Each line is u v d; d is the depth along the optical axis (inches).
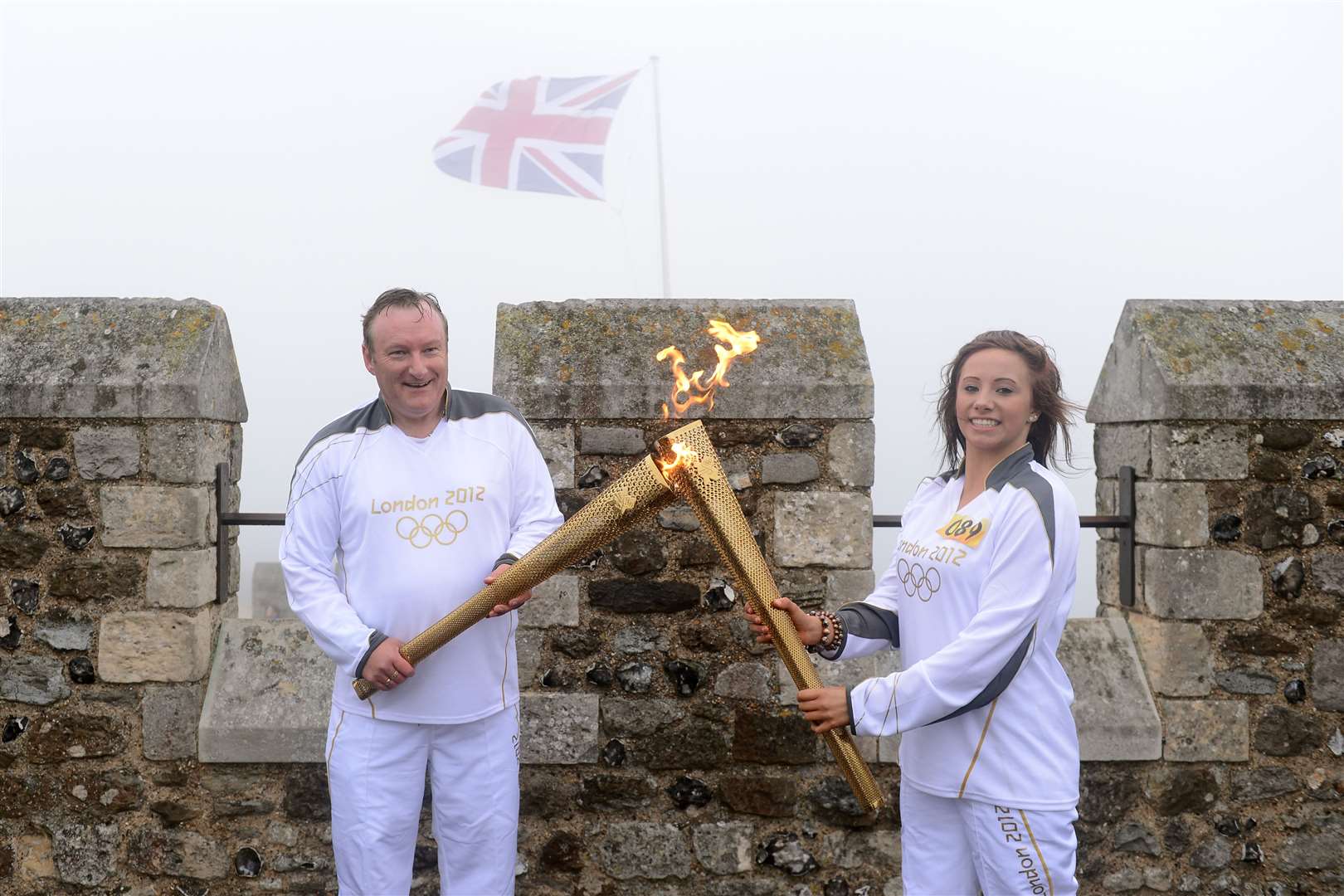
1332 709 131.5
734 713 130.7
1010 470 89.8
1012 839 86.3
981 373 90.7
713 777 130.8
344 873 99.6
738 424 131.2
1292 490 131.8
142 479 127.5
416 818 100.7
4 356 128.5
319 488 100.7
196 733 127.5
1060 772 87.7
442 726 98.9
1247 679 131.4
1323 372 131.8
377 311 98.8
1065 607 88.3
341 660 96.7
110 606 127.7
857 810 130.4
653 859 130.3
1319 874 130.6
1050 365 92.5
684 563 131.0
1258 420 130.7
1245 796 131.2
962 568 88.0
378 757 98.3
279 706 128.1
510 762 103.0
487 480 101.5
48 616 128.0
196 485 127.6
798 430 131.0
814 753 130.6
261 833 128.3
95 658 127.8
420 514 99.2
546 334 134.4
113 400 125.6
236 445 143.6
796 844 130.3
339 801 99.0
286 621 136.8
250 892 128.1
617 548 130.6
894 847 130.5
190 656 127.5
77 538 127.6
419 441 101.5
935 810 91.4
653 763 130.4
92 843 128.0
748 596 92.4
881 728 86.0
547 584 130.3
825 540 130.6
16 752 128.5
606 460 131.0
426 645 94.4
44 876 128.8
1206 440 131.0
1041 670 87.7
